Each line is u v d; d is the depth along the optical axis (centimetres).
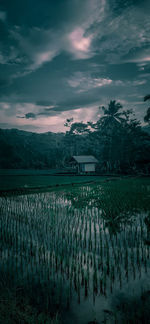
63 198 1544
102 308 368
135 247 639
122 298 393
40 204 1324
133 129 5697
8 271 474
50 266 514
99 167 6556
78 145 12306
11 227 855
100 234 711
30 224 888
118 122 7512
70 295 404
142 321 331
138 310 356
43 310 359
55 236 745
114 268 511
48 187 2211
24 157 12581
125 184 2412
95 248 585
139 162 4859
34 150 14412
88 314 352
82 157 5819
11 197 1591
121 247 641
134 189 1903
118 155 6081
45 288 424
